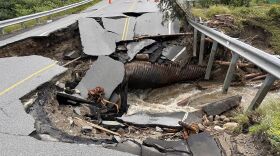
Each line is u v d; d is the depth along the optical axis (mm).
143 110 9391
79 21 15422
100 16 17719
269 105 5754
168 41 13891
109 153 4953
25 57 10594
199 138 5445
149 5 24156
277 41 14672
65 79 9445
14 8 21500
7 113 6289
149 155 5020
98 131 6730
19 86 7832
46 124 6078
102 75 10180
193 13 16203
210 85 11227
